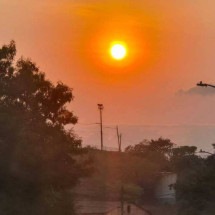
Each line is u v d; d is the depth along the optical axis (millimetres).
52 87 116688
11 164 93812
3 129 93375
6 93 107562
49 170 104562
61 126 119125
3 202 92812
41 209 102250
